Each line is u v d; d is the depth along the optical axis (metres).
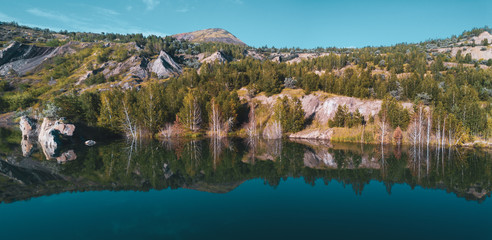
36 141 75.94
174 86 126.31
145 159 48.34
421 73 143.62
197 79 130.62
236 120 100.50
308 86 106.38
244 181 34.50
